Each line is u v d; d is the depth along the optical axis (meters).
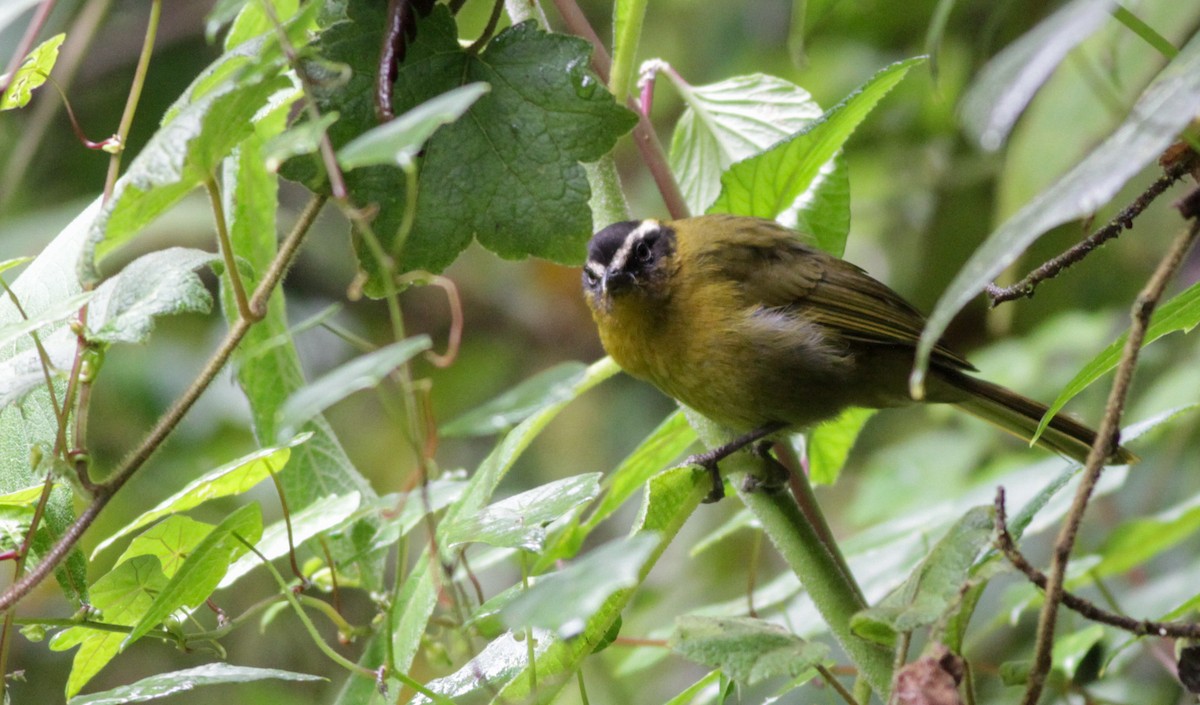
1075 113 9.56
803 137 6.56
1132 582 11.21
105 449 13.41
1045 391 12.59
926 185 14.62
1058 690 8.08
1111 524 11.71
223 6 4.58
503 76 5.89
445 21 5.86
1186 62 3.76
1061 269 5.69
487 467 6.04
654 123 16.62
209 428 13.78
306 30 5.75
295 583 6.65
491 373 17.00
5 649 5.49
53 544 5.65
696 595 13.74
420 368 16.69
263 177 6.75
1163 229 12.13
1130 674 10.35
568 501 5.71
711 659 4.62
